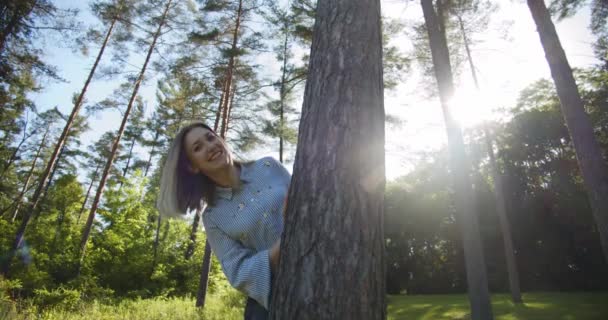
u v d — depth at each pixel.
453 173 6.67
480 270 6.04
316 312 1.05
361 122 1.32
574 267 19.34
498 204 14.49
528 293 18.09
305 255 1.13
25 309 7.66
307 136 1.35
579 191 19.81
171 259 16.25
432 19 7.24
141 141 25.05
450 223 23.28
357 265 1.10
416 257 23.92
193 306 10.95
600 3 8.47
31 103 14.23
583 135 5.93
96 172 28.03
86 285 10.83
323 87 1.42
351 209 1.17
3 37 10.69
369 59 1.47
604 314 9.18
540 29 6.61
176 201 1.64
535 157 21.28
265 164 1.68
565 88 6.17
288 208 1.29
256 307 1.43
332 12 1.61
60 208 18.47
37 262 11.70
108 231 14.84
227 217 1.51
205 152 1.56
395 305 15.56
